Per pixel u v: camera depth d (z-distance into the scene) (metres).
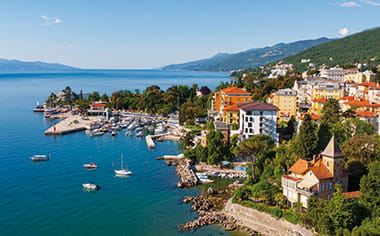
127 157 165.38
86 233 90.25
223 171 142.25
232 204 105.69
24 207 104.94
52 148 180.75
